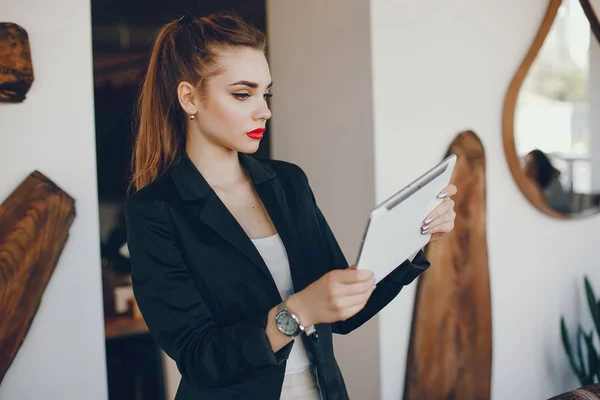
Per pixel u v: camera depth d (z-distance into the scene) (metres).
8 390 1.48
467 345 2.13
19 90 1.45
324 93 2.16
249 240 0.99
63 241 1.50
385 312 2.02
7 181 1.47
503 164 2.27
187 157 1.02
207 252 0.96
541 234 2.40
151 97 1.05
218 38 0.95
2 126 1.46
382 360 2.01
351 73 2.03
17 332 1.45
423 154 2.07
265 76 0.97
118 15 2.07
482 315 2.15
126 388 2.09
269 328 0.84
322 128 2.18
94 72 2.04
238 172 1.08
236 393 0.98
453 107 2.14
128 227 0.97
